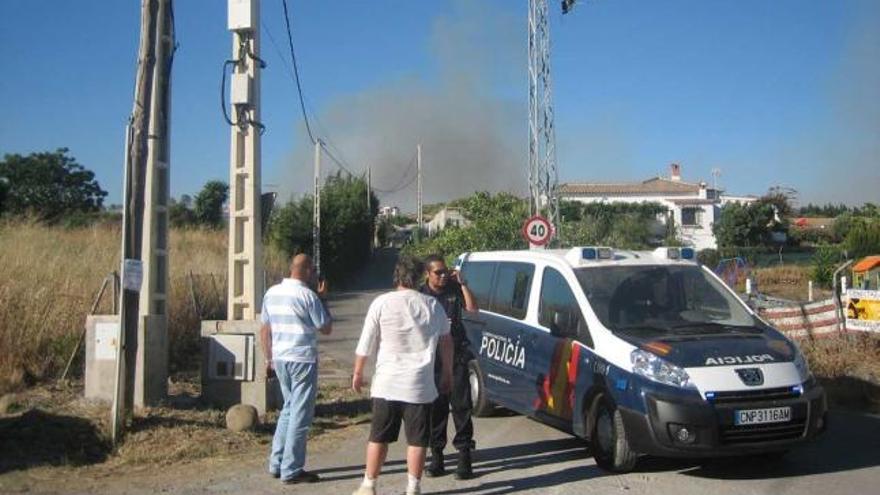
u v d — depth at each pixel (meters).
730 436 6.27
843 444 7.79
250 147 9.45
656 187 65.75
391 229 92.12
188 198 52.69
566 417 7.36
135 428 7.85
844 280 13.60
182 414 8.40
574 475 6.73
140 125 7.88
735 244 59.34
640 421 6.39
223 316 17.14
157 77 8.77
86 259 15.71
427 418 5.75
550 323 7.83
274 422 8.52
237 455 7.43
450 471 6.89
